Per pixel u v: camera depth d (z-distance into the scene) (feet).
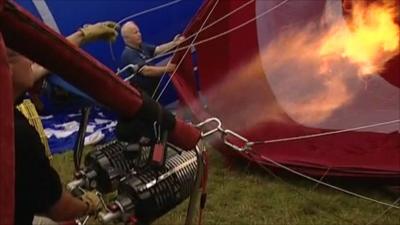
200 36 14.69
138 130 4.76
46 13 20.06
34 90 6.98
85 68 3.96
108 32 5.95
